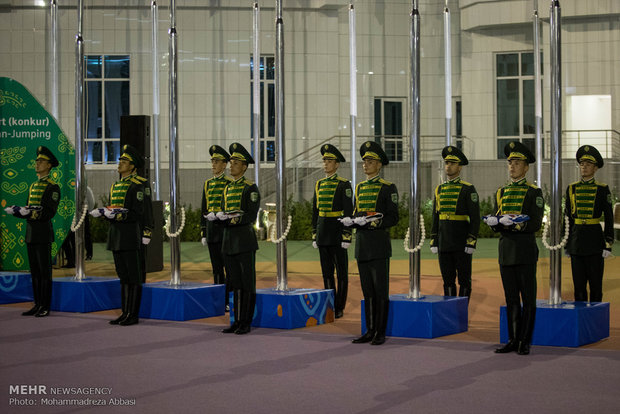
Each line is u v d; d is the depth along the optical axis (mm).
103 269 16984
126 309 10336
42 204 11047
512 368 7473
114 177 24891
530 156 8797
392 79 26984
